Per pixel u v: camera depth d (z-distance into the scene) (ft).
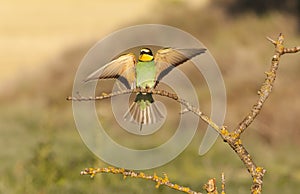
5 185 46.11
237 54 90.07
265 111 71.26
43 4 176.86
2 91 100.12
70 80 96.07
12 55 140.36
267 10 117.19
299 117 70.49
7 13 170.91
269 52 95.91
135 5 172.45
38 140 60.64
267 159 60.95
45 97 93.81
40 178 45.98
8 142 65.31
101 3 175.01
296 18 116.67
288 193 48.70
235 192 46.47
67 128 71.67
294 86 75.61
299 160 61.41
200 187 47.73
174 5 115.96
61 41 148.15
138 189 45.78
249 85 79.46
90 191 44.29
